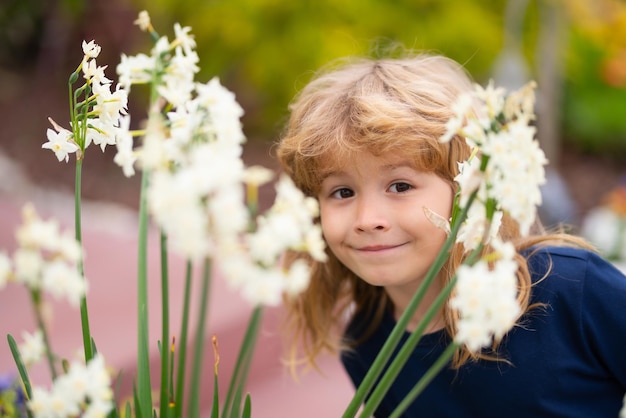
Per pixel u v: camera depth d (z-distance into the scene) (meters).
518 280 1.21
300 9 4.06
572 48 5.14
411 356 1.33
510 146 0.68
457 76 1.32
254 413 2.52
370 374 0.75
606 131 5.80
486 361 1.24
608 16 4.25
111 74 5.19
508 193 0.68
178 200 0.56
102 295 2.71
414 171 1.13
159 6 4.25
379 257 1.13
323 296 1.47
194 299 2.64
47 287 0.59
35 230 0.58
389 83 1.21
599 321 1.19
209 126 0.68
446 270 1.21
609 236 3.24
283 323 1.58
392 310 1.43
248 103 5.12
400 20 4.00
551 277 1.22
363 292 1.46
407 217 1.12
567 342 1.21
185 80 0.81
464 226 0.81
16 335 2.39
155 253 3.09
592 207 4.98
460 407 1.30
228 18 4.09
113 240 3.25
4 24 5.83
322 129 1.16
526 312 1.21
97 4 5.16
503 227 1.26
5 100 5.36
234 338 2.57
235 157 0.64
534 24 4.32
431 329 1.31
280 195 0.62
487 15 4.17
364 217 1.12
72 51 5.61
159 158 0.64
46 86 5.57
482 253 1.19
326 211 1.17
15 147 4.81
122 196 4.35
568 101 5.87
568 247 1.27
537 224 1.46
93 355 0.81
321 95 1.25
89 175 4.55
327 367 2.89
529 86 0.68
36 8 5.79
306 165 1.18
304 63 4.09
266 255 0.58
